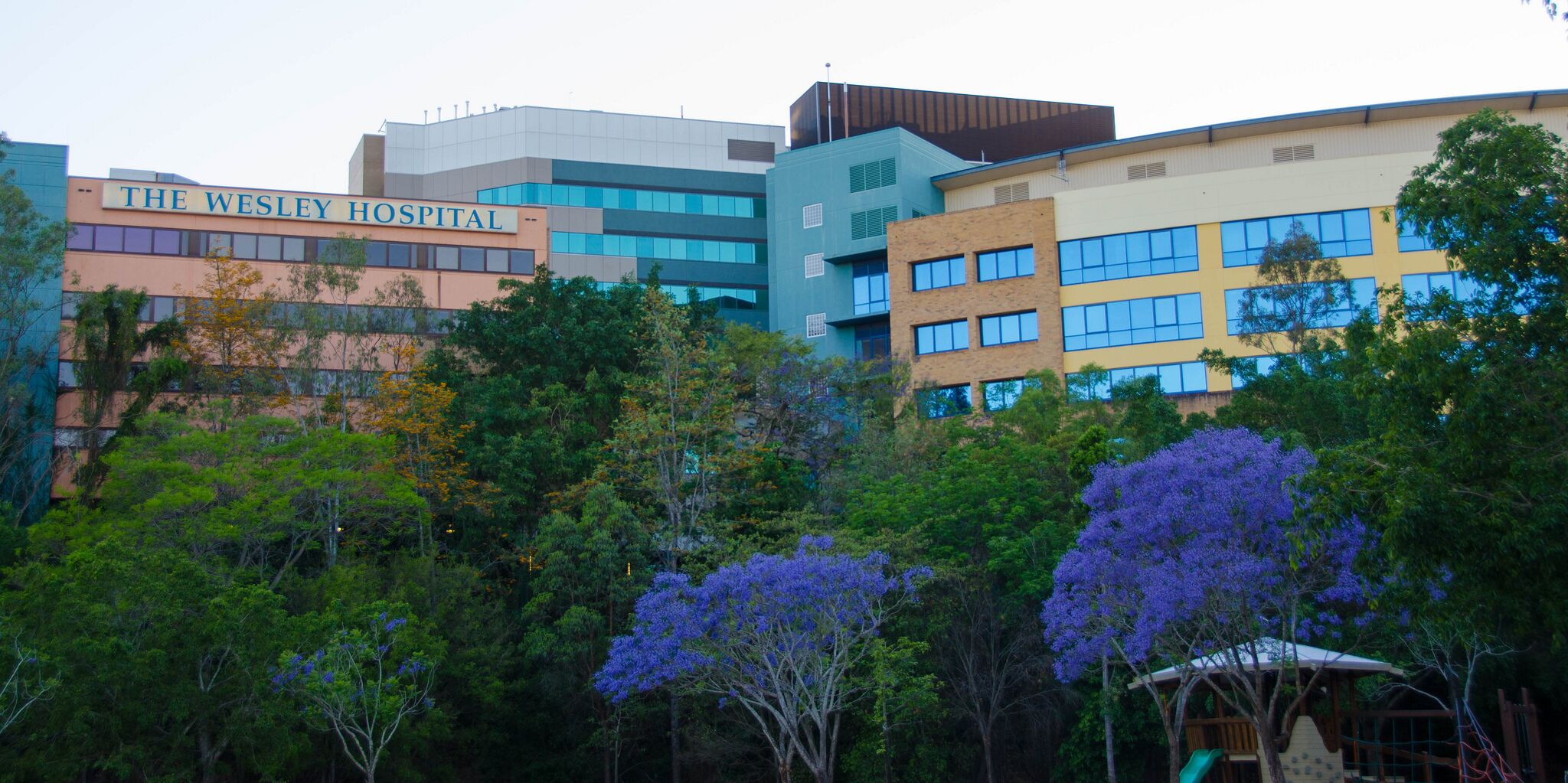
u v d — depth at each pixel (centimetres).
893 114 8794
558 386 5203
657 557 4800
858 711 4056
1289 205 6475
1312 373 4606
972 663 4150
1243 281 6462
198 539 4122
